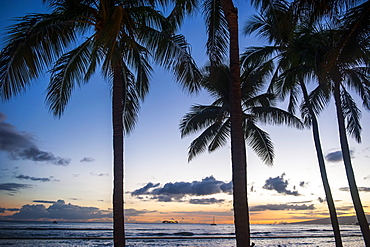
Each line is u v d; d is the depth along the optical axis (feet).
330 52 25.91
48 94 32.94
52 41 27.71
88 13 32.24
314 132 44.98
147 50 35.88
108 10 29.58
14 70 24.71
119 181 28.99
